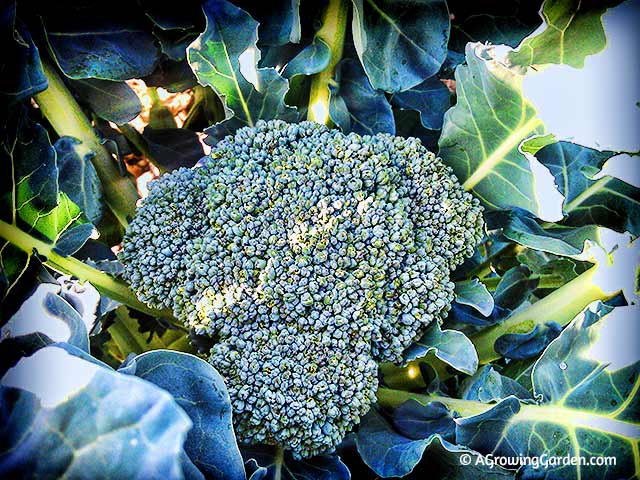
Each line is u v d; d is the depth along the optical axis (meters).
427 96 0.31
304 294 0.23
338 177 0.24
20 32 0.25
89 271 0.26
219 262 0.24
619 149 0.26
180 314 0.24
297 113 0.27
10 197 0.24
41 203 0.25
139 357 0.22
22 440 0.19
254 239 0.24
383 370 0.28
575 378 0.25
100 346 0.30
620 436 0.24
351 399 0.24
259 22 0.28
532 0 0.30
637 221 0.26
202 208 0.25
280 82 0.26
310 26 0.29
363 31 0.28
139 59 0.28
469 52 0.25
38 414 0.19
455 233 0.25
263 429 0.23
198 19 0.28
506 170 0.26
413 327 0.24
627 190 0.26
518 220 0.27
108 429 0.19
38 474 0.19
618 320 0.25
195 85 0.31
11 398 0.20
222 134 0.27
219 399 0.22
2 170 0.24
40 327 0.23
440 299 0.24
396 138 0.26
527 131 0.25
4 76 0.24
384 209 0.24
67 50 0.27
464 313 0.27
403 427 0.26
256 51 0.26
